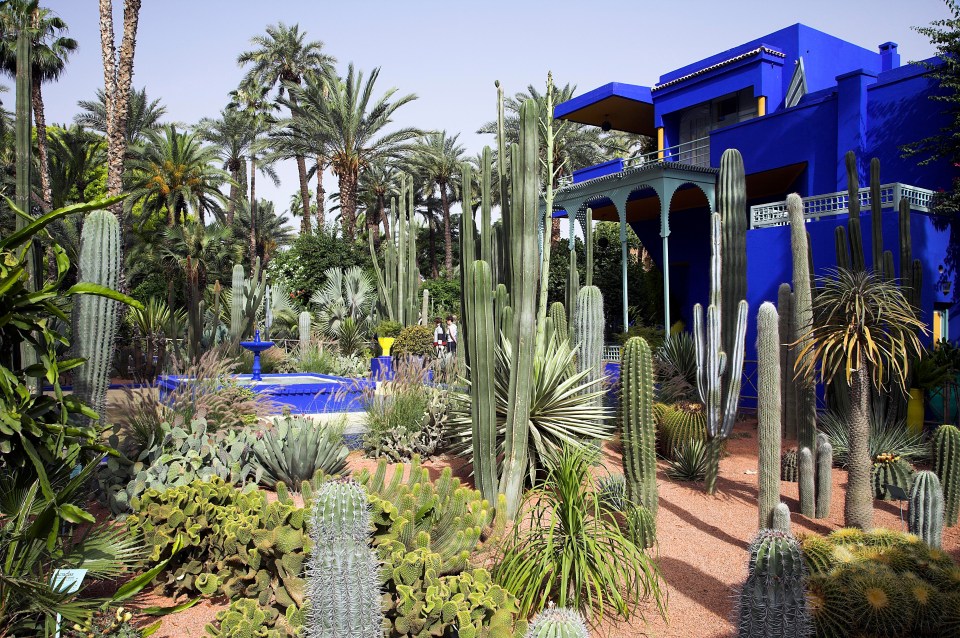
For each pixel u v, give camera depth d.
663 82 19.53
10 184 20.14
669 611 4.18
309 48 37.53
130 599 4.16
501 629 3.38
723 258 7.21
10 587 3.07
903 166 12.84
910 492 5.20
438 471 7.62
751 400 12.11
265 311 21.81
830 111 13.83
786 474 7.49
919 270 9.14
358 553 2.81
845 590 3.80
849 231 8.71
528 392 5.82
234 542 4.09
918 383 8.72
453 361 11.53
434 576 3.62
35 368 3.96
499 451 6.57
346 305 21.77
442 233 48.72
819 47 16.94
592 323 7.56
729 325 7.19
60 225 14.04
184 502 4.55
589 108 20.31
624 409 5.43
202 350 15.02
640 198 18.12
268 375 14.74
